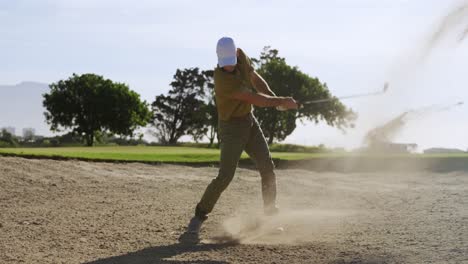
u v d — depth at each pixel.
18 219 6.88
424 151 20.81
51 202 8.32
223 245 5.64
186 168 14.22
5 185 9.48
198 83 96.50
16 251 5.29
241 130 6.12
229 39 5.98
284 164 16.47
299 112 57.53
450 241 5.32
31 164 11.51
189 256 5.15
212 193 6.16
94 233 6.20
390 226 6.35
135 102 74.25
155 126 96.31
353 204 9.02
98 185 10.42
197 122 91.94
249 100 5.94
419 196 10.04
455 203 8.73
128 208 7.99
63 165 12.05
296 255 5.11
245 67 6.22
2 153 13.26
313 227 6.53
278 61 60.19
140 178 11.77
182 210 7.93
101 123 73.00
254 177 13.23
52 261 4.96
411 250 5.06
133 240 5.89
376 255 4.95
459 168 16.48
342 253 5.09
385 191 11.20
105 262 4.93
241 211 8.03
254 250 5.37
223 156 6.15
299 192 10.89
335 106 57.09
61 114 72.12
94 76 73.62
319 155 18.47
